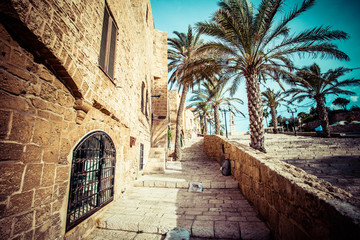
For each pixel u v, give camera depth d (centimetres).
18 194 165
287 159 683
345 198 170
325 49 642
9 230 154
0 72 149
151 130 1134
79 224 264
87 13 282
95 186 321
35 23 163
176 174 668
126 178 481
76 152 260
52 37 189
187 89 1247
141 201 409
